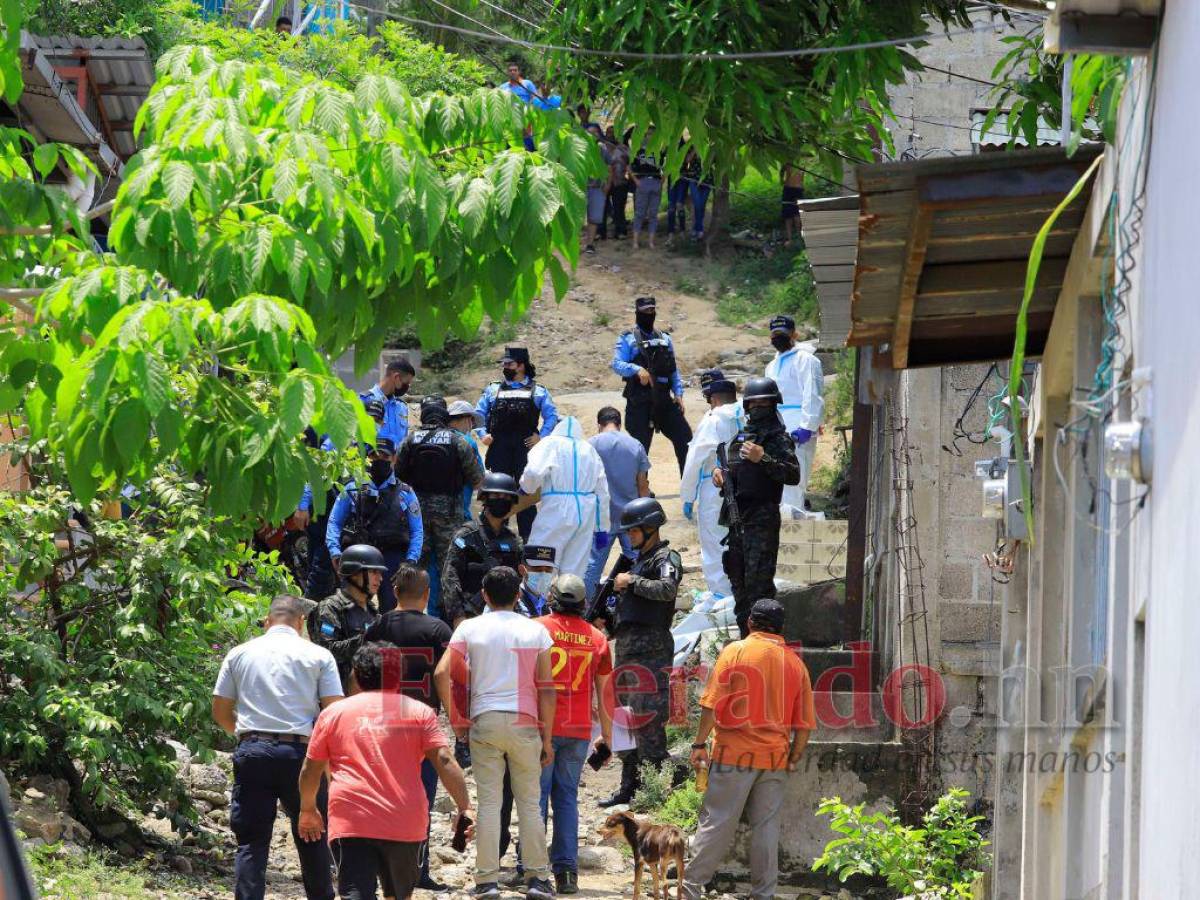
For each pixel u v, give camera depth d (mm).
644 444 55375
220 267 21984
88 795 32094
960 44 36406
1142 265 14469
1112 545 16578
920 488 36156
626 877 33594
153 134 24500
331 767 25797
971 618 35625
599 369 80188
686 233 95812
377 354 24672
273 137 23797
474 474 44656
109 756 31844
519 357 50188
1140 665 15227
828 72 28391
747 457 39375
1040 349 22594
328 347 24016
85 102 47781
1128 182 14789
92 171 24094
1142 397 14133
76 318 20500
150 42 62719
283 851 34312
